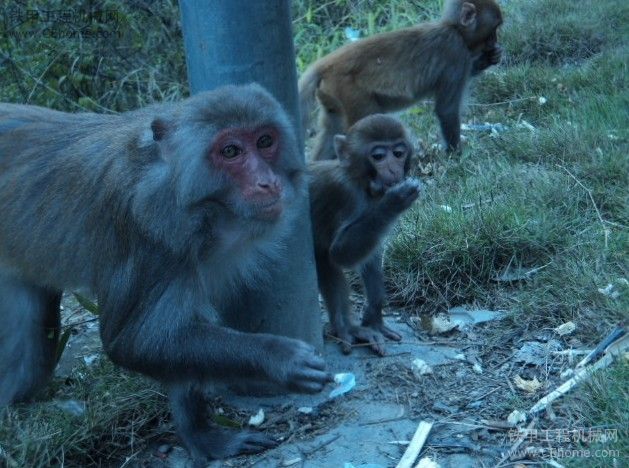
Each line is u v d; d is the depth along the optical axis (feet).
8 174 4.01
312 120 7.96
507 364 4.48
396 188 4.42
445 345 4.74
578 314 4.66
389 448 4.00
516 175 6.11
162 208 3.55
